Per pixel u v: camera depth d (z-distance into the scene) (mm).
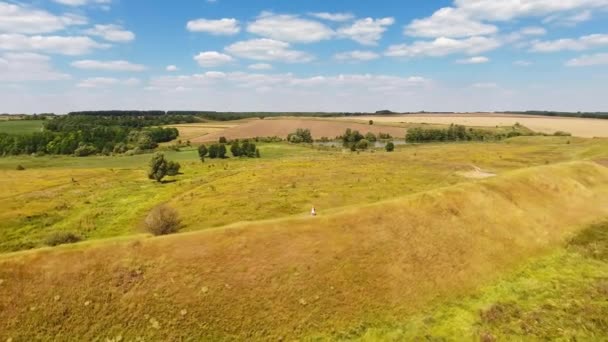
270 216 52719
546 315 24469
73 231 51562
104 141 180375
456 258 30797
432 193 38500
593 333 22578
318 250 28766
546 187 46875
